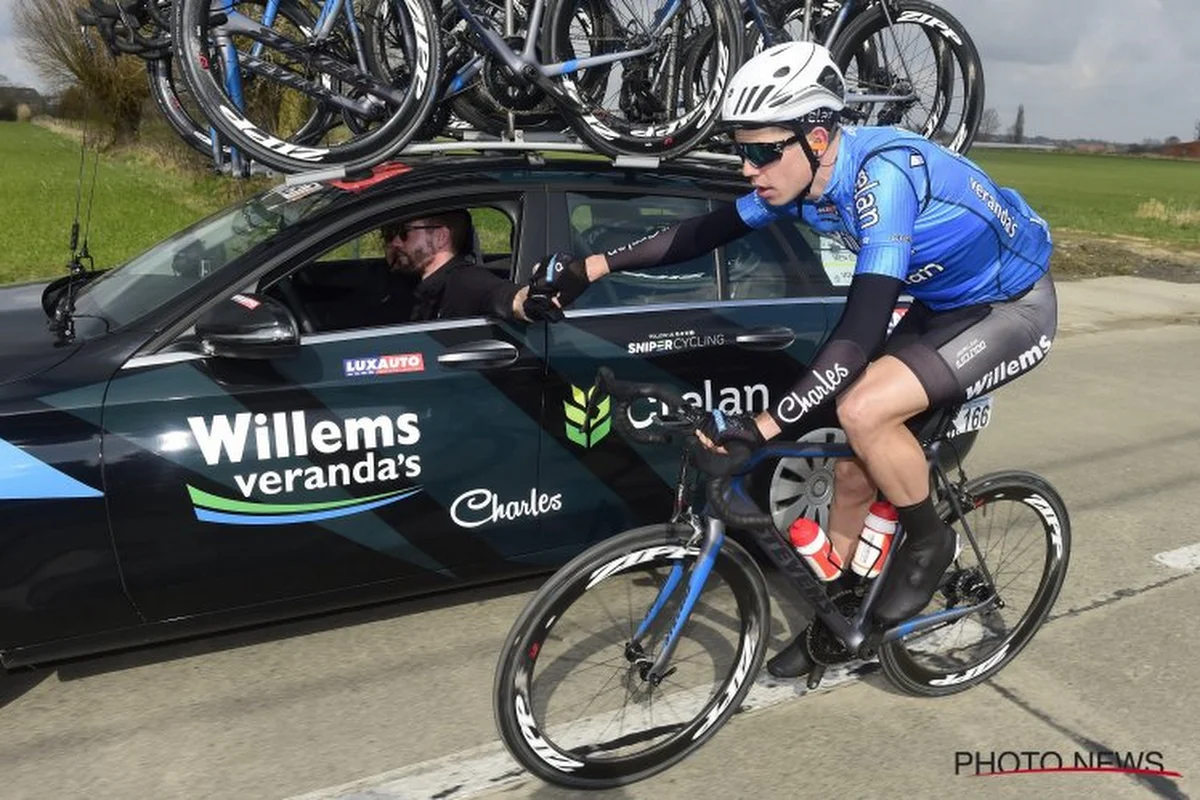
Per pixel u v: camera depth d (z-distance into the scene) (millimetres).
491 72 3168
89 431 2354
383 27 2990
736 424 1981
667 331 3051
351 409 2619
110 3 2982
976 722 2660
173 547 2459
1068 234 17141
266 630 3070
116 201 15648
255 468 2516
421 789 2334
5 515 2268
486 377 2785
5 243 10656
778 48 2053
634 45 3225
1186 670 2955
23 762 2400
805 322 3309
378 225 2793
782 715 2674
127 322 2598
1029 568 2832
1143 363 7312
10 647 2373
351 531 2670
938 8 3893
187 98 3209
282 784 2342
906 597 2373
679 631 2279
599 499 3027
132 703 2666
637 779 2363
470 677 2848
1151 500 4430
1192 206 27125
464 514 2820
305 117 3178
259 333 2377
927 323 2459
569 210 3037
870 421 2203
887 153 2084
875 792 2357
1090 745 2564
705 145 3439
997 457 5004
